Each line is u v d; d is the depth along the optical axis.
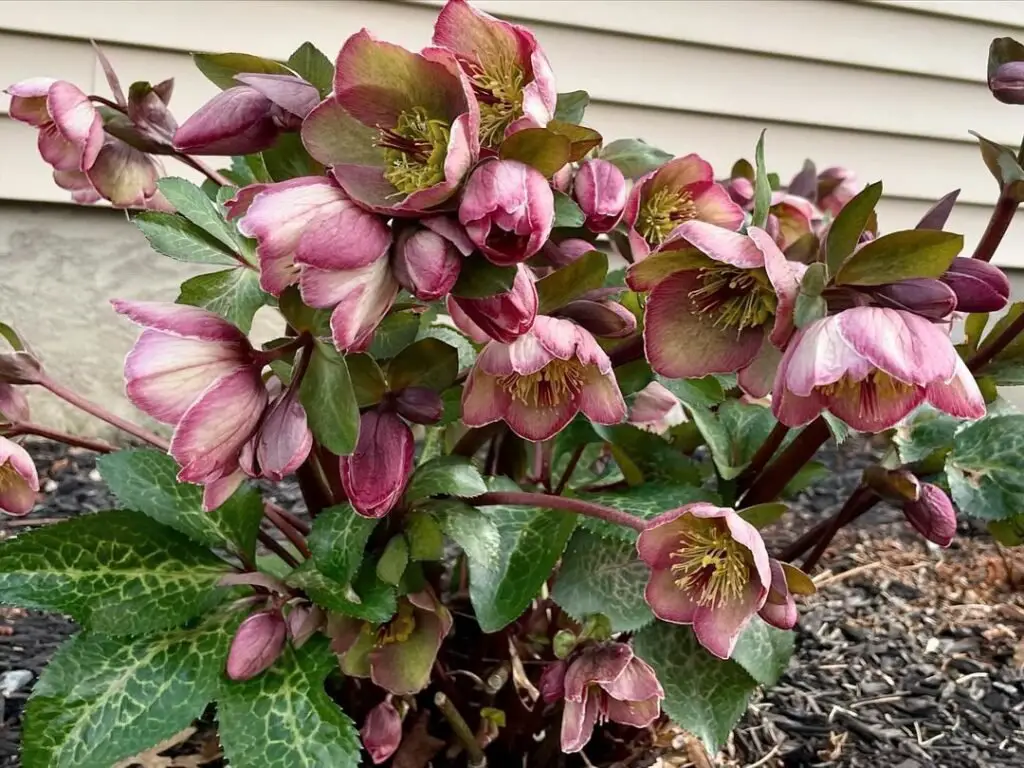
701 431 0.56
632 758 0.61
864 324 0.36
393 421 0.42
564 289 0.42
